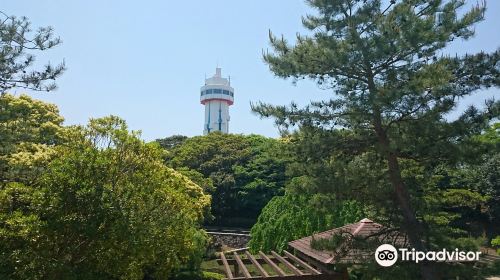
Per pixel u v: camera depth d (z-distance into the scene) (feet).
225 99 278.05
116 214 29.12
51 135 57.31
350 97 33.30
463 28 34.32
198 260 60.80
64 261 28.71
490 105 32.01
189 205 37.86
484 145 31.58
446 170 36.22
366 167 36.37
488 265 30.42
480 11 34.22
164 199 33.71
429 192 37.50
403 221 33.35
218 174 129.80
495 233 81.76
